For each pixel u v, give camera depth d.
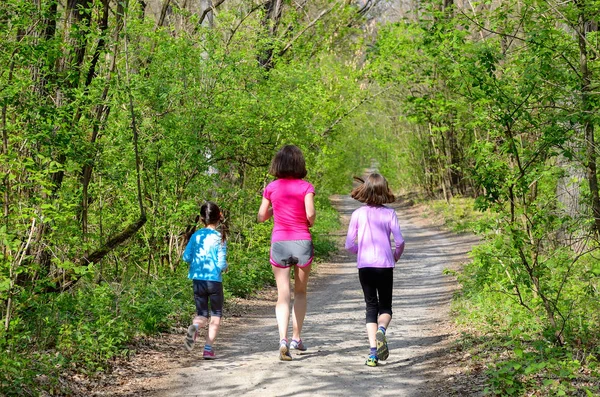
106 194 11.88
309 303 13.03
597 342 6.95
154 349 7.89
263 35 15.73
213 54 13.34
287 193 7.11
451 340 8.35
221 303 7.62
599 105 6.95
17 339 6.48
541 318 7.81
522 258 7.06
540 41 7.06
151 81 11.86
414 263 20.19
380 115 42.81
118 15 10.36
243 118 13.88
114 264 12.59
